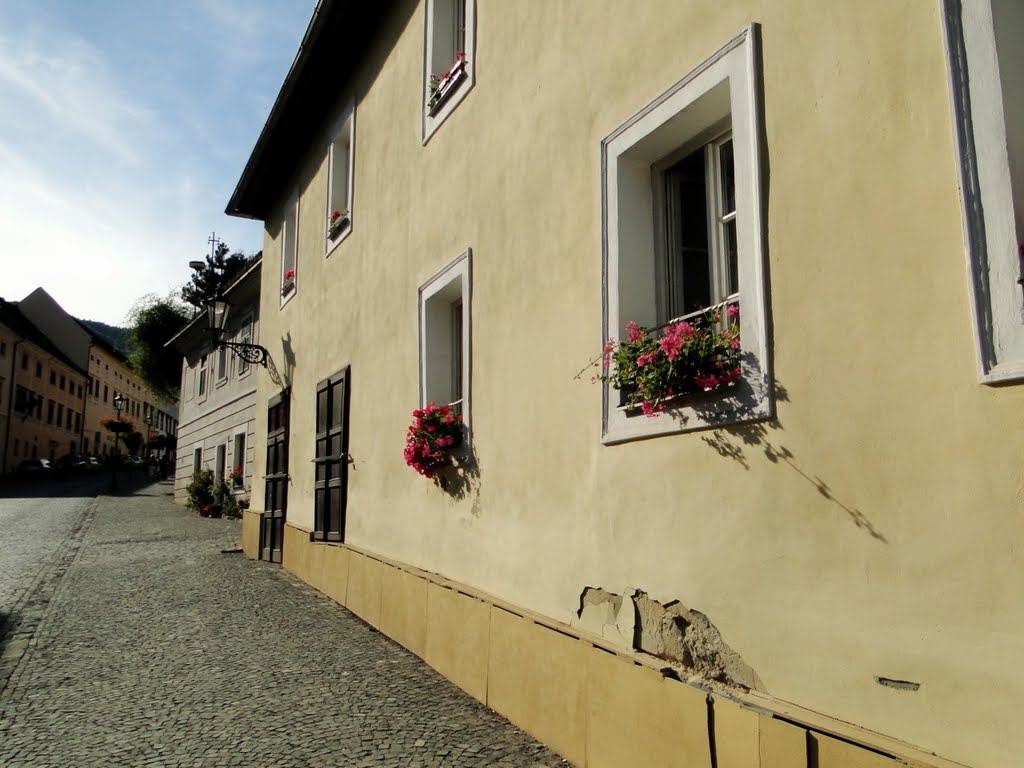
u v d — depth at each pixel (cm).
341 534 884
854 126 293
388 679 577
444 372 690
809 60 314
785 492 310
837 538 288
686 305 418
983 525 240
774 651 311
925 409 260
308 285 1113
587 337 447
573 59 484
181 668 616
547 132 507
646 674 364
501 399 541
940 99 263
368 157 886
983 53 250
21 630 755
